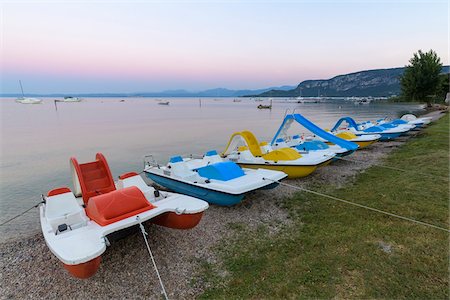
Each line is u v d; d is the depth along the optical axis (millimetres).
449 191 7574
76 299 4711
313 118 42406
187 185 8555
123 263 5586
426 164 10758
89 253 4344
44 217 5941
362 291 4145
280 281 4621
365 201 7730
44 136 26156
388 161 12594
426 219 6141
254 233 6602
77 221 5605
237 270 5148
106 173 7176
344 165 12406
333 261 4969
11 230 7887
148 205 5895
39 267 5781
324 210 7543
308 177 10836
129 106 112625
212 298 4438
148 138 24922
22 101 135250
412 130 20172
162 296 4645
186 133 28500
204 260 5594
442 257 4719
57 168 14742
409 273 4426
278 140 13477
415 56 42656
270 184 8070
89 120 45344
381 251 5078
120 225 5137
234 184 7777
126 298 4652
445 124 20953
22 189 11539
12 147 20469
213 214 7801
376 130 17422
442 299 3865
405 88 44406
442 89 49312
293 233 6414
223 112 70500
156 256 5789
